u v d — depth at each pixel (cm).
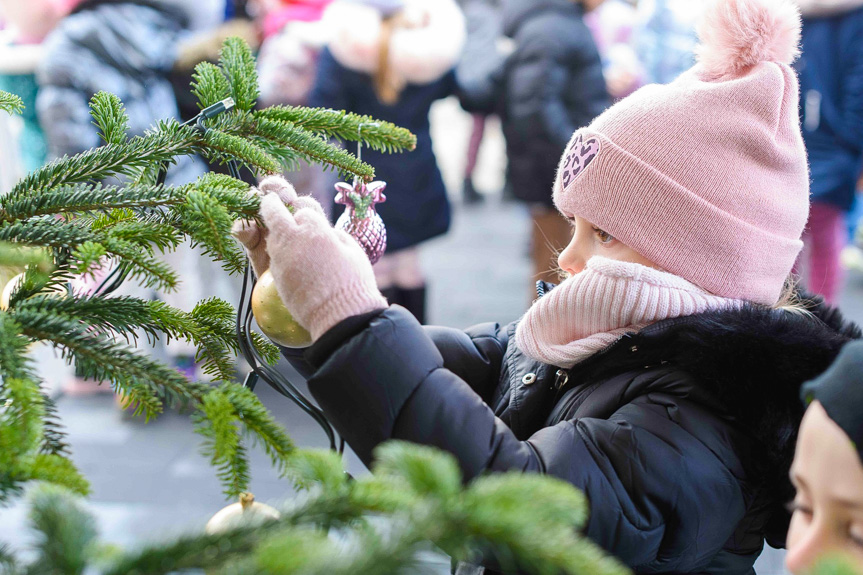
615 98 321
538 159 282
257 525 53
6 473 57
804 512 61
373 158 269
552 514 46
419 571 44
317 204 87
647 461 84
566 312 97
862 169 286
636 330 95
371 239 91
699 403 89
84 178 85
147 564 49
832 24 264
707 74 99
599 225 97
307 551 44
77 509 50
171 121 89
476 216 509
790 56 97
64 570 46
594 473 84
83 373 70
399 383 82
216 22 264
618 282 93
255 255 87
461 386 86
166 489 221
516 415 105
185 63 239
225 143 85
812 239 286
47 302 75
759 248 93
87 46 224
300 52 266
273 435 69
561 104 277
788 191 96
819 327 92
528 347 100
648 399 91
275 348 97
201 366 89
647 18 341
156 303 81
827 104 270
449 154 619
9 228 75
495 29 331
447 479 47
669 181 92
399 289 292
